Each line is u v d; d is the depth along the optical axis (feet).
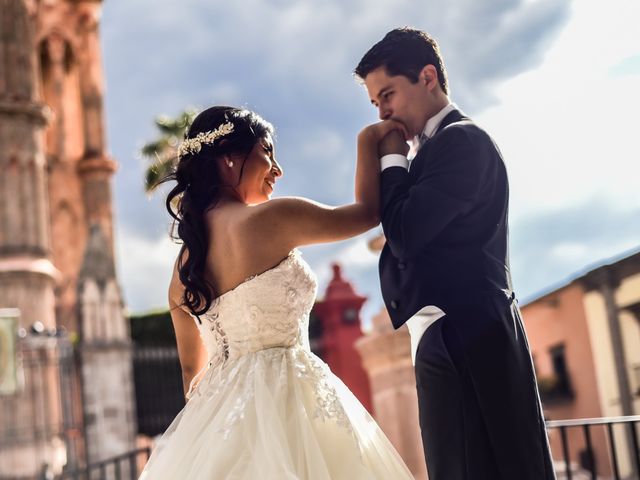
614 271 54.95
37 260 87.66
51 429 67.72
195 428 10.87
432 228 10.91
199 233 11.29
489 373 10.78
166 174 12.07
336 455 10.57
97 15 117.91
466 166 11.04
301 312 11.26
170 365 70.49
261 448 10.19
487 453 10.78
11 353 55.98
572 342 61.41
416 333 11.58
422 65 11.76
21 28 93.50
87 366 59.93
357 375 61.16
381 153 11.66
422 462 28.43
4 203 87.61
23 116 90.17
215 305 11.21
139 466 59.62
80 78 115.85
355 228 11.21
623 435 55.26
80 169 113.19
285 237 11.02
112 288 62.28
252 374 10.79
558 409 62.95
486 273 11.13
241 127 11.72
